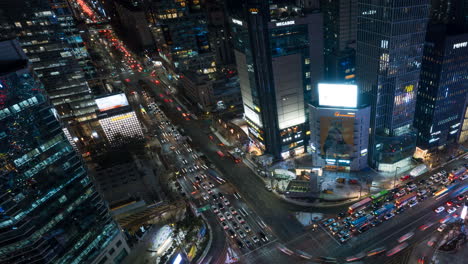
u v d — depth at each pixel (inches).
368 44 5017.2
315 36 5556.1
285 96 5856.3
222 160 6811.0
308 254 4347.9
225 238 4798.2
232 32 6200.8
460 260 3964.1
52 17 6550.2
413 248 4207.7
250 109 6624.0
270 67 5447.8
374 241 4399.6
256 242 4658.0
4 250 3255.4
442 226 4411.9
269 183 5836.6
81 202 3821.4
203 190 5930.1
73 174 3710.6
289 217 5044.3
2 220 3070.9
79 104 7480.3
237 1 5762.8
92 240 3976.4
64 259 3663.9
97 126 7869.1
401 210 4842.5
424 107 5689.0
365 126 5354.3
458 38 4869.6
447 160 5816.9
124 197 5713.6
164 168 6702.8
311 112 5664.4
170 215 5300.2
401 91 5088.6
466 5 5915.4
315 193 5246.1
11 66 3304.6
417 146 6053.2
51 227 3491.6
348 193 5324.8
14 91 3095.5
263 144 6555.1
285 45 5383.9
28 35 6417.3
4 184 3038.9
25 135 3216.0
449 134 6008.9
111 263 4276.6
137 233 4918.8
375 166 5797.2
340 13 6870.1
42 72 6840.6
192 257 4471.0
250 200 5531.5
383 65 4835.1
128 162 6914.4
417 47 4795.8
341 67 6776.6
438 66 5103.3
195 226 4645.7
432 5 6825.8
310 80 5959.6
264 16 5029.5
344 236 4510.3
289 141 6387.8
